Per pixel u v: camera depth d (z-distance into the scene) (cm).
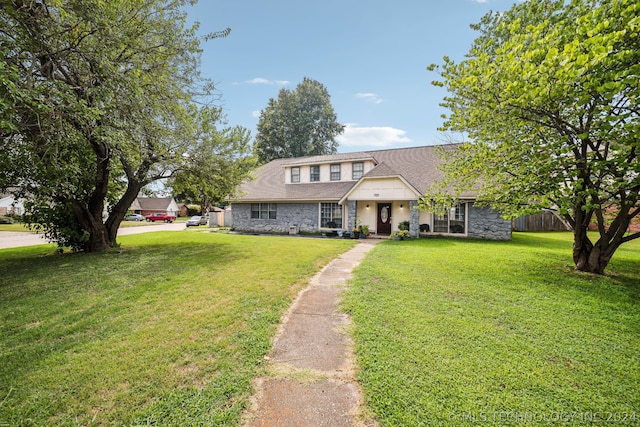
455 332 352
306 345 329
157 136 757
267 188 1903
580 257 654
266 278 600
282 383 260
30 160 618
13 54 492
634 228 1115
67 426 212
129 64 693
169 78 755
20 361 298
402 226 1443
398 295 488
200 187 1205
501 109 501
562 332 353
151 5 671
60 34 516
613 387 251
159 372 275
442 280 575
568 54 341
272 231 1823
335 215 1666
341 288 539
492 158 613
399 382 256
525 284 546
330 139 4038
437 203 799
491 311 417
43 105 454
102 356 305
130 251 988
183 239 1362
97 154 841
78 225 979
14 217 889
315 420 215
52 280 611
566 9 541
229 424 212
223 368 282
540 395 239
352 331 361
